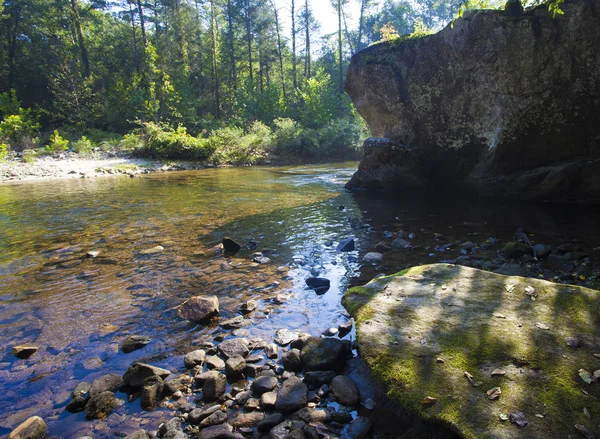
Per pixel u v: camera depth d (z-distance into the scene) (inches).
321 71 1674.5
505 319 114.7
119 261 224.7
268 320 151.7
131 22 1696.6
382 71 475.2
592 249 220.4
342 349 121.9
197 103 1446.9
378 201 407.8
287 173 721.6
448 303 127.4
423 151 466.0
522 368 95.0
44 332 144.6
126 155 938.1
